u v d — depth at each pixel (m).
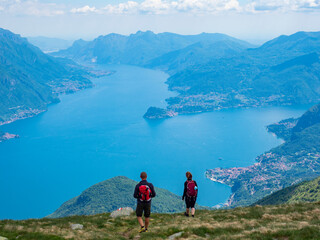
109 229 24.22
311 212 25.44
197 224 22.27
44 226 23.98
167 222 25.38
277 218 24.19
